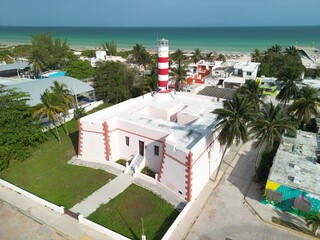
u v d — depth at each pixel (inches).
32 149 1664.6
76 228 1013.8
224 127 1137.4
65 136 1850.4
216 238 962.7
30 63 3378.4
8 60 4138.8
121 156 1521.9
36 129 1647.4
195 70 3609.7
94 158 1483.8
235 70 3043.8
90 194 1210.0
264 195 1127.6
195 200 1159.6
